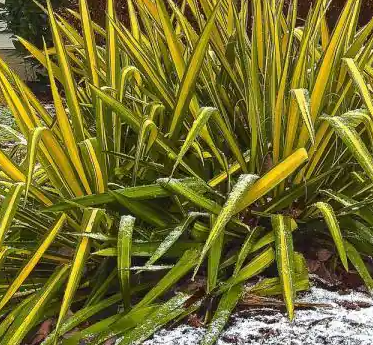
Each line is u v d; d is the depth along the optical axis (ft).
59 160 3.92
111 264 3.89
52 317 3.79
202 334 3.46
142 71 4.20
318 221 4.04
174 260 3.96
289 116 3.76
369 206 3.97
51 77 3.88
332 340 3.35
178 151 4.00
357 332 3.42
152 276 3.90
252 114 3.91
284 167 3.59
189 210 4.07
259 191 3.64
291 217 3.95
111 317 3.57
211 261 3.54
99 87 4.15
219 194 3.87
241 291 3.61
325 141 3.91
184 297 3.61
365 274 3.70
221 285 3.64
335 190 4.17
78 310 3.81
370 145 4.25
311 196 4.03
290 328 3.47
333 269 3.98
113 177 4.25
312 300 3.73
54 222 3.62
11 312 3.63
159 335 3.46
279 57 4.22
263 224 4.02
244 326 3.51
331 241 4.12
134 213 3.77
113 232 4.00
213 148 3.94
